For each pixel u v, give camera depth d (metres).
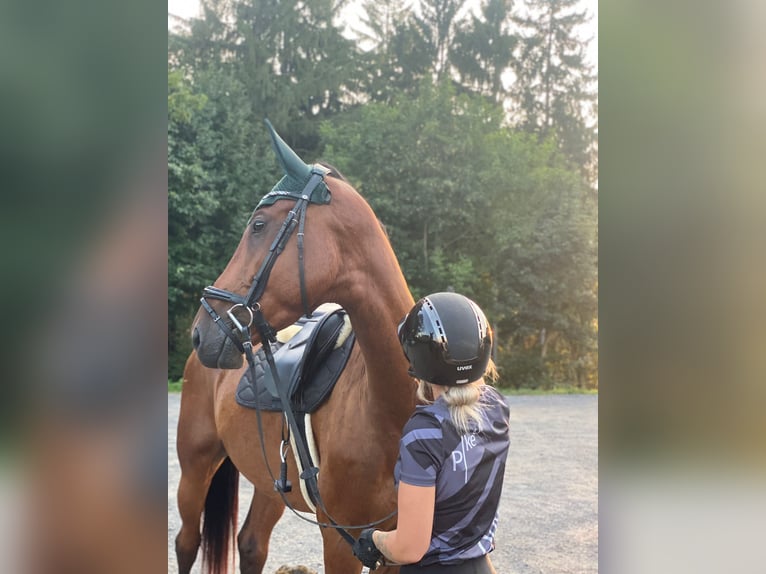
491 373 1.64
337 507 2.05
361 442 1.99
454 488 1.40
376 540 1.53
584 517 4.75
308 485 2.12
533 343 14.31
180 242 13.10
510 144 14.70
